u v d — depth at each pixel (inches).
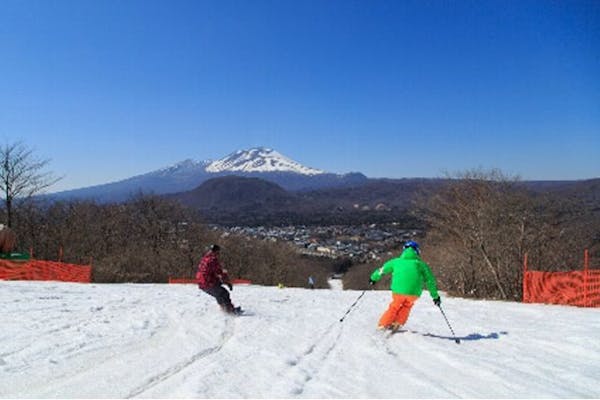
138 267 2015.3
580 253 928.9
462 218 1043.3
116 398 204.5
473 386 231.9
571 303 599.5
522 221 932.6
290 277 2901.1
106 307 451.5
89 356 266.2
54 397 203.8
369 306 565.9
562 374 251.1
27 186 1549.0
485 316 470.9
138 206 2522.1
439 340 343.6
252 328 378.3
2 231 997.8
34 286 650.8
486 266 890.7
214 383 226.8
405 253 377.4
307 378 243.1
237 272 2581.2
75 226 2065.7
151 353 280.4
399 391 224.1
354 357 291.7
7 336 304.5
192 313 435.8
